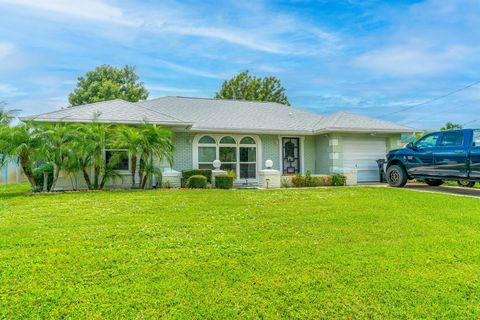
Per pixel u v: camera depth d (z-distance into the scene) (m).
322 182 14.46
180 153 15.00
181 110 17.03
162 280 3.52
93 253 4.35
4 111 16.88
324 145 16.52
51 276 3.60
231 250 4.52
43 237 5.12
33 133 10.91
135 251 4.46
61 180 12.52
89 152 11.30
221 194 10.41
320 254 4.34
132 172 12.41
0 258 4.15
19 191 11.98
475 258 4.19
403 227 5.87
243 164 16.03
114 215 6.92
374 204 8.38
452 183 13.39
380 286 3.38
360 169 16.38
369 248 4.60
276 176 14.09
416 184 13.78
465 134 10.48
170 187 13.22
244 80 41.50
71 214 7.02
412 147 12.09
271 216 6.86
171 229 5.70
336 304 3.03
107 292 3.23
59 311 2.88
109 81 38.09
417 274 3.67
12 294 3.18
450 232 5.52
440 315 2.85
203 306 2.98
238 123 16.09
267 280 3.52
